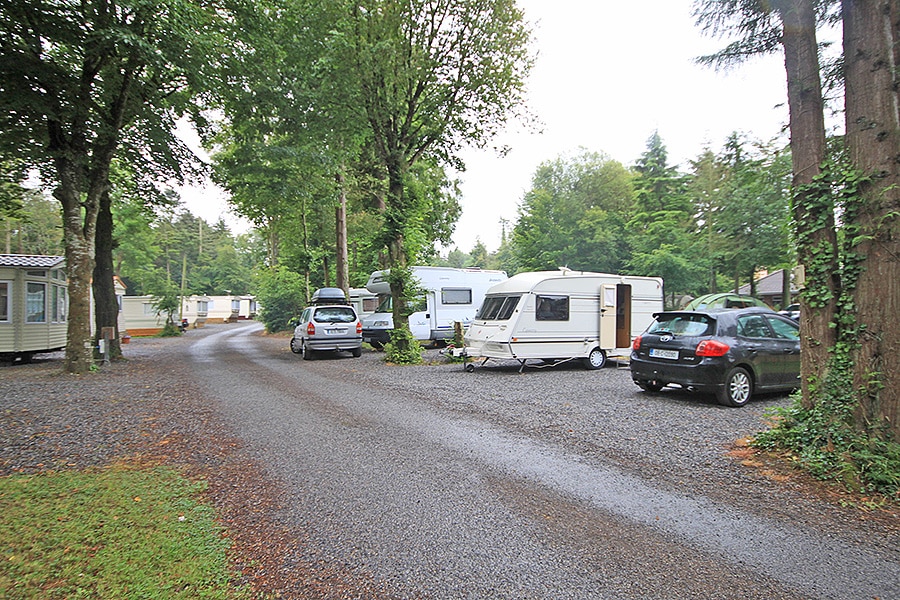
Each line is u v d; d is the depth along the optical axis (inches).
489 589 111.3
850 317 184.5
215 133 649.6
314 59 546.9
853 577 117.0
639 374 347.9
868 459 170.7
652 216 1222.9
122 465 196.5
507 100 639.8
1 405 310.2
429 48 600.4
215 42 435.8
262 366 556.7
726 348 308.3
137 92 503.2
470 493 168.6
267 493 167.9
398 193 623.5
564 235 1284.4
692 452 213.9
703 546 131.9
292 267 1334.9
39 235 1423.5
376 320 783.7
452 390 376.5
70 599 104.7
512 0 593.3
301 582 114.1
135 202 703.1
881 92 177.9
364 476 184.7
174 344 974.4
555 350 494.9
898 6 179.5
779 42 224.5
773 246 788.6
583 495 167.2
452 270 796.0
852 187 181.9
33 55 413.1
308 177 657.6
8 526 136.9
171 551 126.2
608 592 110.2
